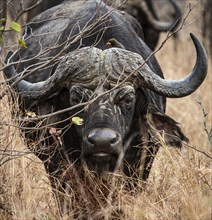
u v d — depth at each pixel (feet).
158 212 58.39
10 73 63.10
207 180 62.03
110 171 60.44
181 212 57.98
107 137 57.98
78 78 61.98
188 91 62.90
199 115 90.48
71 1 74.38
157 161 66.69
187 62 118.21
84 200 61.46
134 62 62.54
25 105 65.41
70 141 63.82
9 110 61.62
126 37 66.39
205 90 96.89
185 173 61.41
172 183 61.93
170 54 119.65
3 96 62.08
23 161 60.85
